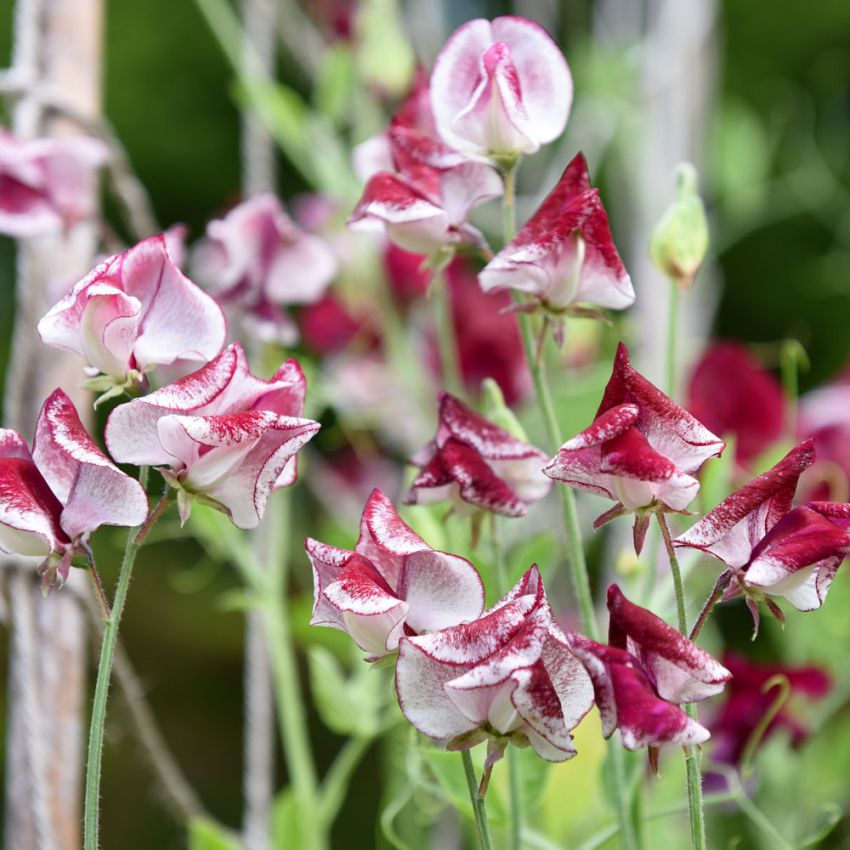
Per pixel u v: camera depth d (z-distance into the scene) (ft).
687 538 4.09
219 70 13.48
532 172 7.54
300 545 6.97
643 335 6.41
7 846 4.88
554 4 8.15
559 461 4.09
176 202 13.58
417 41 6.93
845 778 5.41
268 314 5.03
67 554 4.12
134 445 4.12
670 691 4.06
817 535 4.10
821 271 12.66
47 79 5.07
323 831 5.07
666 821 5.04
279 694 5.09
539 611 4.05
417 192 4.37
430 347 6.08
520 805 4.48
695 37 7.31
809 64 13.60
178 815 4.90
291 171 12.97
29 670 4.81
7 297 12.98
